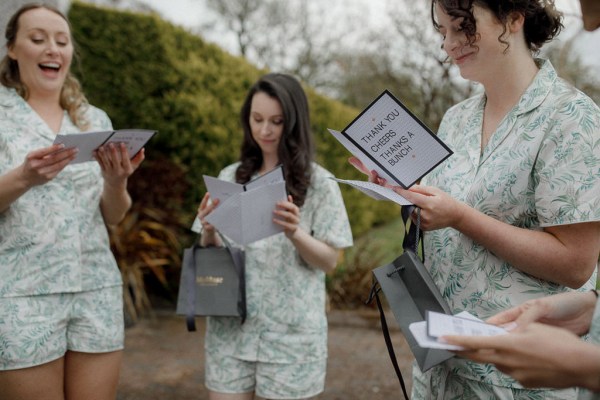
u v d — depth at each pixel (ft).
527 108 4.66
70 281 6.99
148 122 18.54
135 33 18.45
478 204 4.84
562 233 4.52
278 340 7.49
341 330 17.61
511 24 4.56
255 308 7.57
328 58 47.42
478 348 3.20
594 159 4.37
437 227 4.63
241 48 51.52
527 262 4.52
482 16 4.52
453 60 4.96
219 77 19.86
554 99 4.56
